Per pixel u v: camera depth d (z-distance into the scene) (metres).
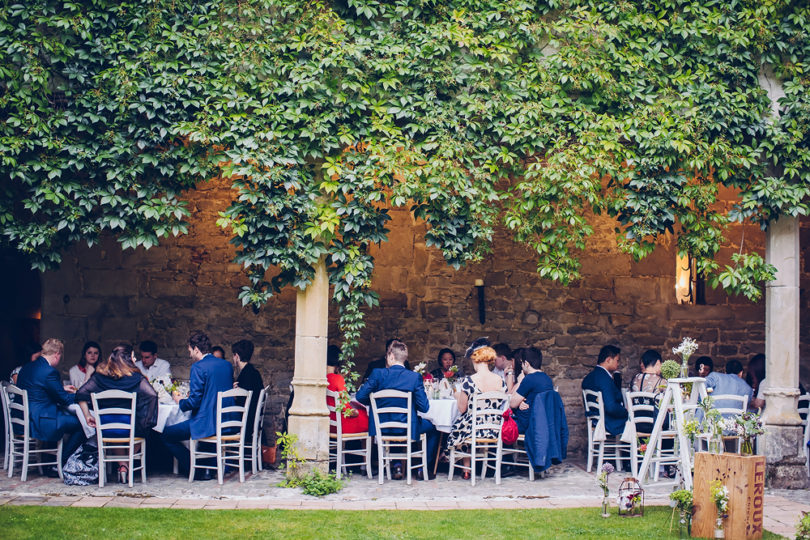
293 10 7.31
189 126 7.10
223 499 6.66
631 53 7.75
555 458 7.75
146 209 7.21
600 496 6.98
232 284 9.89
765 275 7.75
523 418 7.89
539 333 10.11
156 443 7.84
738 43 7.68
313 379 7.32
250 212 7.24
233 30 7.28
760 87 7.85
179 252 9.88
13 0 7.05
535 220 7.68
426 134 7.56
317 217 7.32
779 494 7.31
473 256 7.59
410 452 7.43
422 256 10.06
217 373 7.43
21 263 10.47
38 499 6.46
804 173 7.76
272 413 9.75
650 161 7.58
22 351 10.46
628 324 10.21
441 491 7.14
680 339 10.23
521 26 7.53
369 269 7.40
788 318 7.81
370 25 7.62
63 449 7.52
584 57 7.55
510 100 7.53
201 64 7.24
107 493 6.76
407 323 9.98
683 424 6.01
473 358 7.80
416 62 7.43
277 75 7.42
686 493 5.51
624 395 8.59
